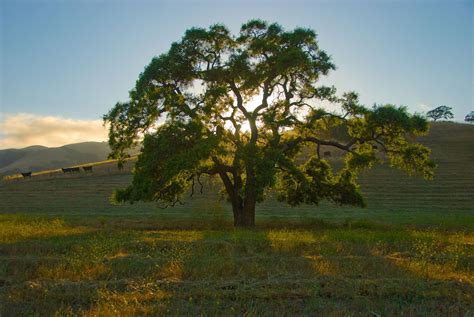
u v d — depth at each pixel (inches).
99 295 426.9
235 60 1149.1
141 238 765.3
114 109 1157.7
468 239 820.6
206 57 1189.1
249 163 1110.4
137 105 1136.8
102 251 613.9
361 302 429.7
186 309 400.8
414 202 1977.1
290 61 1115.3
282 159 1131.9
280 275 510.0
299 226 1153.4
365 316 390.0
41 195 2293.3
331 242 711.1
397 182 2380.7
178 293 442.0
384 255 631.8
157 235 831.7
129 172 2915.8
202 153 1043.3
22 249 651.5
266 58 1178.0
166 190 1238.9
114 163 3597.4
